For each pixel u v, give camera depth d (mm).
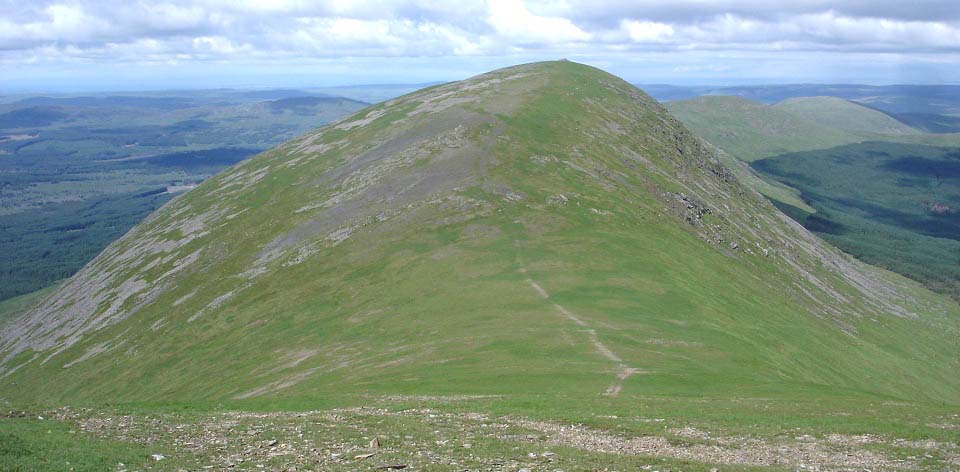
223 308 95000
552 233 95688
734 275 101812
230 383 66750
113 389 80938
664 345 59062
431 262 87812
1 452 26406
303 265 99938
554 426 34781
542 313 67312
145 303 112062
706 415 38094
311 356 67625
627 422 35906
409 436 31594
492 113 153500
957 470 28125
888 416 39281
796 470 27406
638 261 85375
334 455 27672
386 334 68438
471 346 59969
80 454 27000
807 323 96250
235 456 27500
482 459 27438
